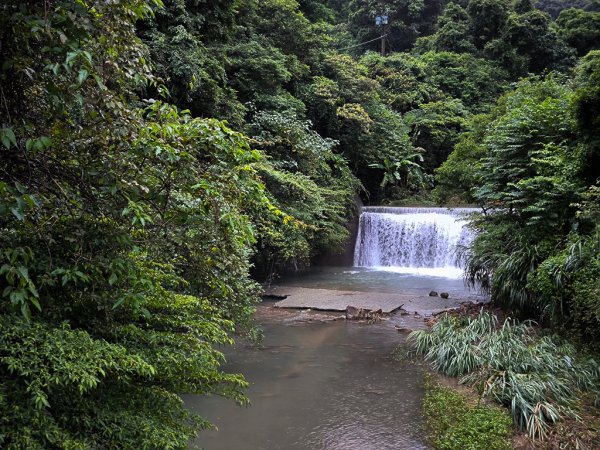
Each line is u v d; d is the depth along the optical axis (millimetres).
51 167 2635
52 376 2148
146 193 2727
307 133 15852
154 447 2572
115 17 2562
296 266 13992
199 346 3275
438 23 34438
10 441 2064
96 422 2498
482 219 8922
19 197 2193
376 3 34844
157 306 3359
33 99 2559
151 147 2545
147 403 2916
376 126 21031
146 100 3010
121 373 2785
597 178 6535
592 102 6621
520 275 7273
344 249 16781
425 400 5301
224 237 3236
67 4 2186
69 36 2225
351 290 12125
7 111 2318
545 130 7809
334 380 5980
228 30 14508
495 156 8516
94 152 2646
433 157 25422
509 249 7875
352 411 5074
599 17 32031
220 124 2846
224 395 3662
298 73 17922
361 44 33281
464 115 26453
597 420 4543
